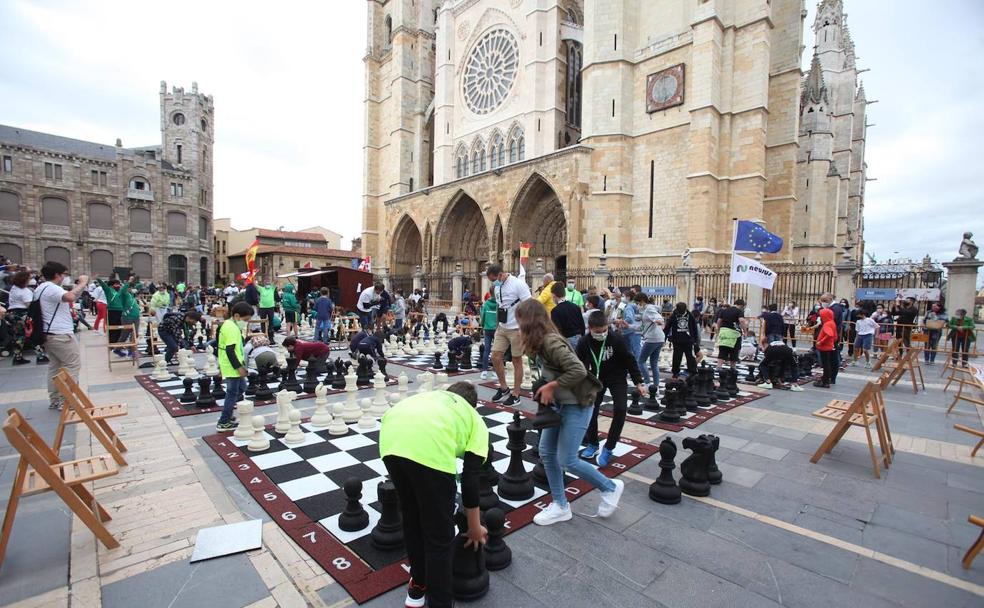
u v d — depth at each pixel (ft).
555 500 14.89
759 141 82.02
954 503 16.55
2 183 155.33
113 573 11.91
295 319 58.44
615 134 94.12
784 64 91.45
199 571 12.07
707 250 82.23
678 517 15.33
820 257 120.16
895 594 11.54
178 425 24.02
